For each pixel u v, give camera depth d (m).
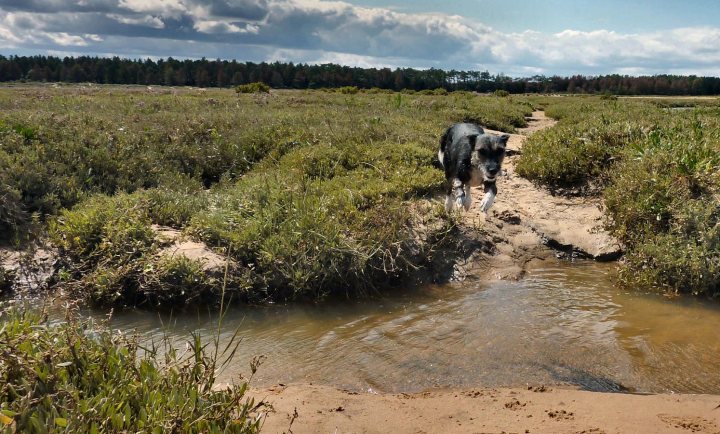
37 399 3.10
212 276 7.35
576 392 5.00
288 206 8.59
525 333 6.39
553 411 4.60
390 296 7.70
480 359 5.77
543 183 11.16
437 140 12.94
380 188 9.62
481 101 33.09
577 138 11.99
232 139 12.71
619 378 5.41
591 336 6.33
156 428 3.17
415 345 6.09
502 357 5.81
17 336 3.57
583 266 8.86
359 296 7.66
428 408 4.66
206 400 3.63
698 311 7.14
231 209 8.67
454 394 4.96
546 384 5.28
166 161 11.38
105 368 3.71
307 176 10.39
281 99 26.06
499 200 10.43
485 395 4.92
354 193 9.36
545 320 6.78
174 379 3.73
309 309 7.20
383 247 8.21
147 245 7.77
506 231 9.44
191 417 3.36
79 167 9.74
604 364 5.67
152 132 12.37
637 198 9.10
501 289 7.92
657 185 9.01
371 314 7.04
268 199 8.83
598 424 4.38
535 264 8.90
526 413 4.58
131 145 11.25
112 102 18.98
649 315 6.98
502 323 6.68
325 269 7.64
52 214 8.62
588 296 7.63
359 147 11.75
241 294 7.33
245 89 38.66
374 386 5.21
